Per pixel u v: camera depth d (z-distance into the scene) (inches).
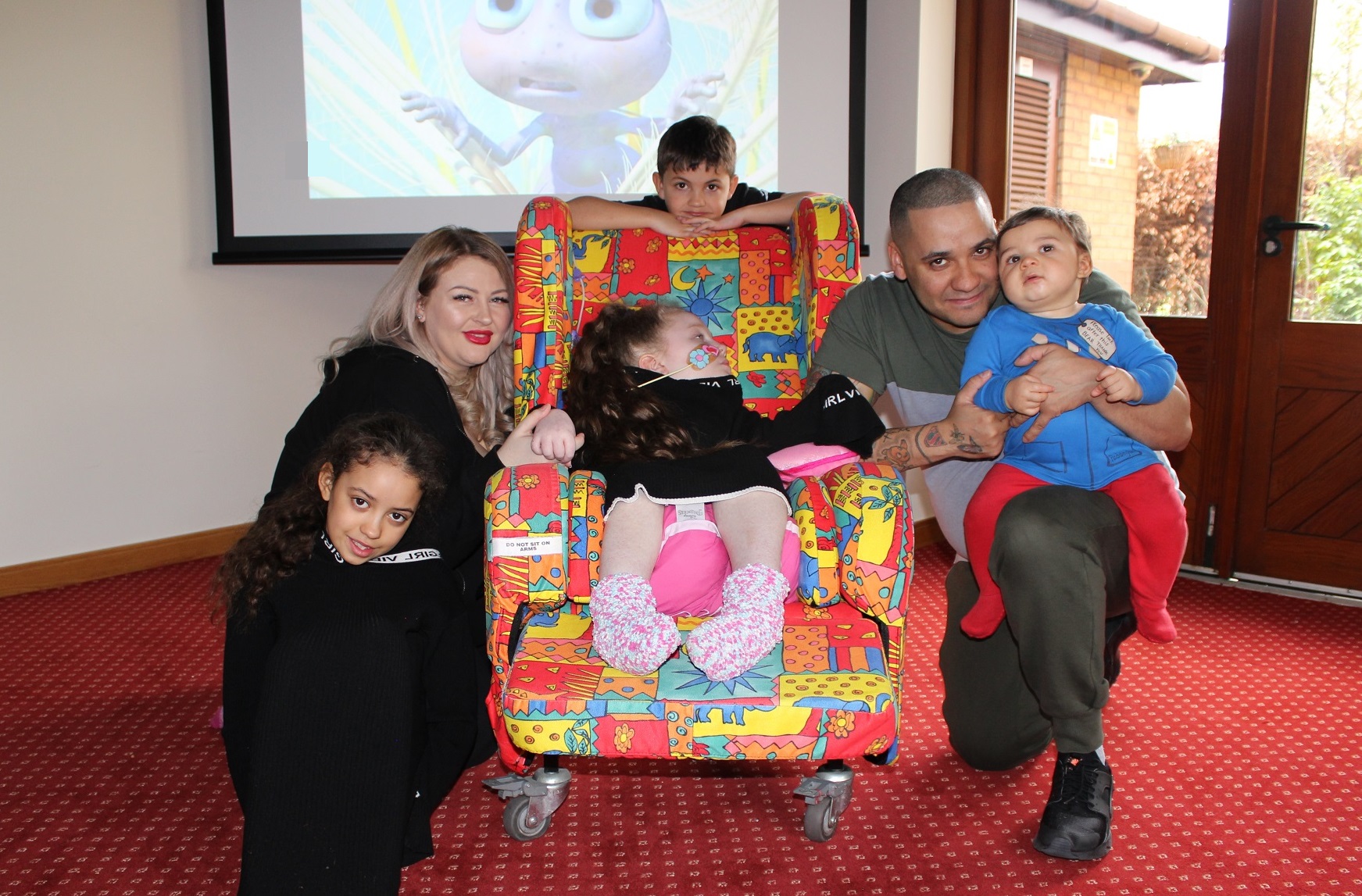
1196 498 142.2
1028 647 72.9
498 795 84.8
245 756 68.3
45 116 136.5
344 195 153.5
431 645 68.9
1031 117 150.9
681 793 84.9
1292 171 130.6
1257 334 135.5
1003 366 75.4
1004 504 75.0
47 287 138.7
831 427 76.7
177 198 148.6
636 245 94.6
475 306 84.4
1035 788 85.1
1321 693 103.2
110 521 147.2
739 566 65.4
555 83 152.2
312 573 66.6
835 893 70.3
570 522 68.1
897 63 148.8
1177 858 74.1
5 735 96.0
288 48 149.4
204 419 154.1
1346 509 132.0
